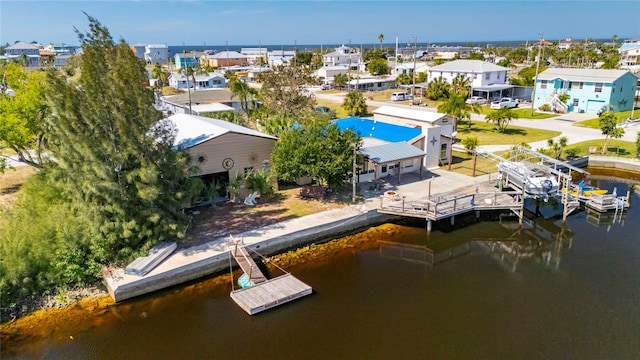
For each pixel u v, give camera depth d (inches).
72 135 788.0
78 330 665.6
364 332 662.5
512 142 1732.3
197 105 2226.9
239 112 2133.4
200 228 940.6
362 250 936.3
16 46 4963.1
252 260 824.9
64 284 753.0
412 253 927.0
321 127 1123.3
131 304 728.3
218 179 1107.3
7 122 1043.9
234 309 717.9
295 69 1964.8
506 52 6161.4
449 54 6609.3
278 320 690.8
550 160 1218.0
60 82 802.2
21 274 722.2
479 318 699.4
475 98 2795.3
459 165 1434.5
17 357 610.9
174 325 677.9
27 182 949.2
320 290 778.8
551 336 654.5
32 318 690.8
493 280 820.0
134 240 820.0
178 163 888.3
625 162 1489.9
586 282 810.8
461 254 925.8
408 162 1348.4
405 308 725.3
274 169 1080.8
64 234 778.8
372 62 4384.8
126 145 816.3
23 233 776.9
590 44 7283.5
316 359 605.6
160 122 979.9
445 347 629.9
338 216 1001.5
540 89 2615.7
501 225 1067.9
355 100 2338.8
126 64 817.5
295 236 922.7
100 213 805.9
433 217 991.6
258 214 1014.4
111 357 610.9
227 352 619.8
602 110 2331.4
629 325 679.7
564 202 1088.8
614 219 1099.3
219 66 5743.1
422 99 2928.2
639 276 829.2
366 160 1198.9
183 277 788.6
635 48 5049.2
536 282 810.8
